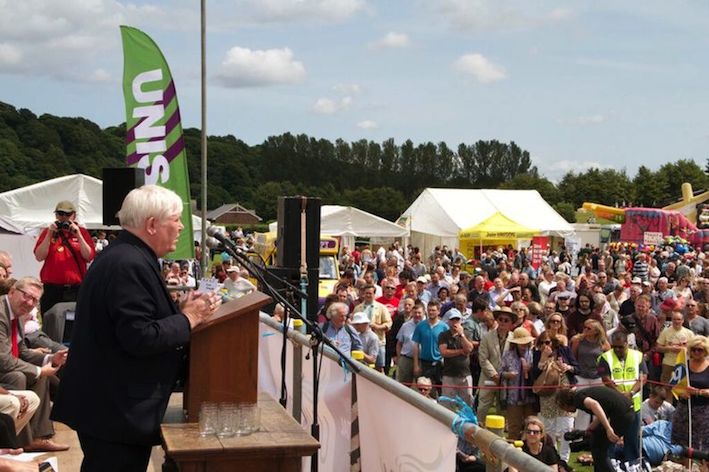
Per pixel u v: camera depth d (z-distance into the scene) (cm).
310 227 948
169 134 943
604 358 915
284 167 14712
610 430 794
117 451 294
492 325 1119
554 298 1517
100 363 293
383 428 390
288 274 934
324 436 498
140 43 944
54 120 8225
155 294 297
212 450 289
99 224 2389
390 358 1288
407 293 1374
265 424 325
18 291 568
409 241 4069
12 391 524
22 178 7294
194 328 303
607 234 5484
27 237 1955
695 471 847
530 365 938
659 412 976
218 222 8819
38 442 552
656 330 1238
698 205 6731
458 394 1023
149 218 304
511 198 3900
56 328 738
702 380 867
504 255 3216
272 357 660
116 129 9562
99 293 293
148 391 297
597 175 12119
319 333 401
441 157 16050
